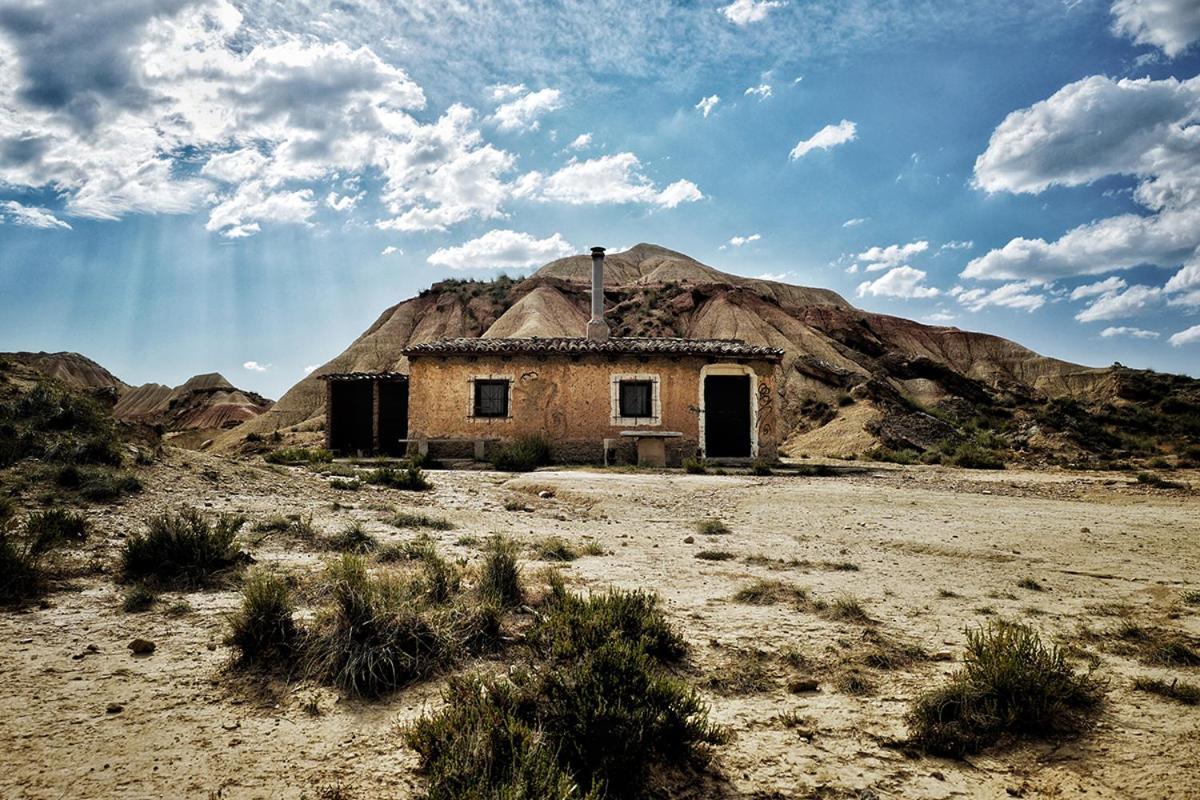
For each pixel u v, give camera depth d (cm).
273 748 320
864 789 297
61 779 285
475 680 374
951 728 343
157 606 514
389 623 425
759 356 2145
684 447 2136
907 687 398
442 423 2164
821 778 306
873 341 6512
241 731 335
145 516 785
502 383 2177
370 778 297
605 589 589
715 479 1606
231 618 446
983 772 315
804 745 335
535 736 316
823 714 367
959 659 439
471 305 7094
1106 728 348
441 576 543
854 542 857
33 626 460
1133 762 315
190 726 337
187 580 571
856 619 515
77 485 847
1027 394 4994
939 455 2509
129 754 307
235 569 608
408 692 387
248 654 418
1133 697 382
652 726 316
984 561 748
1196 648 453
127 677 388
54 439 954
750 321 6131
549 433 2144
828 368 4669
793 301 9781
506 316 6397
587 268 9894
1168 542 849
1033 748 334
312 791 285
